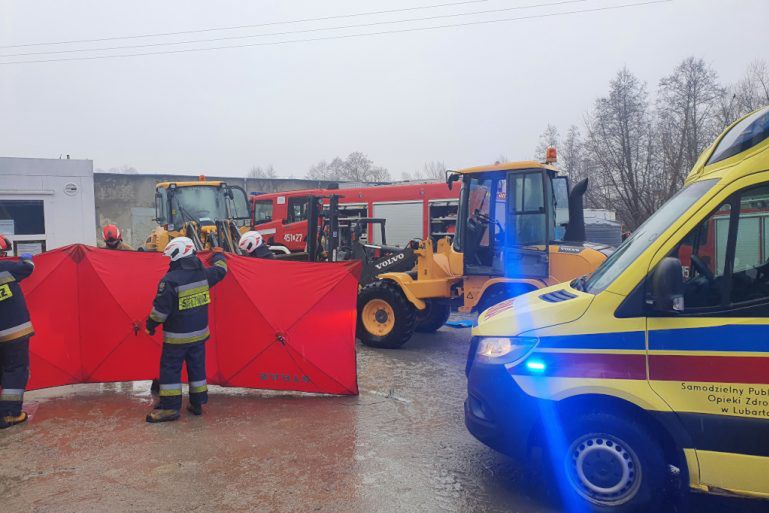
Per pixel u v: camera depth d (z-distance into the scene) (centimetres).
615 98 2647
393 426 546
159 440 509
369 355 854
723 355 339
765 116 353
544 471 405
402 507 388
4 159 1452
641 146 2605
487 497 403
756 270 343
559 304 394
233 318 653
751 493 334
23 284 621
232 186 1529
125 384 701
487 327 422
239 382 656
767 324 333
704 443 342
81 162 1545
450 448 491
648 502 358
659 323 355
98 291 654
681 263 351
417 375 736
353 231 1067
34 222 1495
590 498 372
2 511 382
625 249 420
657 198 2472
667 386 351
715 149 403
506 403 390
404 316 883
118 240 962
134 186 3206
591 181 2745
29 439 511
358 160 7006
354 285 658
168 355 561
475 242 864
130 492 408
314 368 636
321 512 381
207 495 404
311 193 1744
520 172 823
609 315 369
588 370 369
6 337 541
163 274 662
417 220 1658
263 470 446
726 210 351
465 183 876
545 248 800
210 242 1145
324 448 490
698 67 2578
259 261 660
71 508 386
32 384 633
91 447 492
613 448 367
